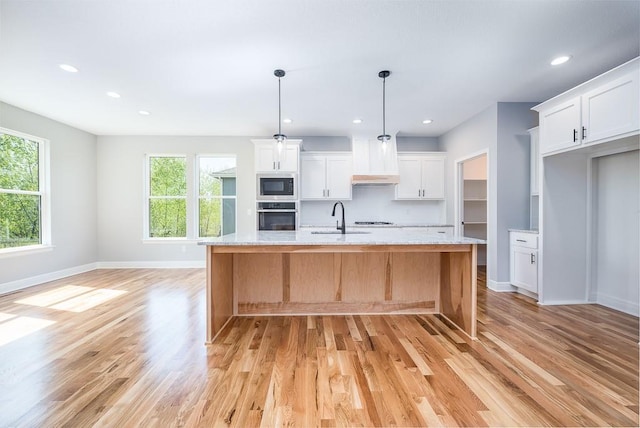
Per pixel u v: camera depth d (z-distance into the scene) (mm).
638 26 2215
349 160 5176
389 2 1959
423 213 5570
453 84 3219
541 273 3254
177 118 4379
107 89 3326
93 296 3586
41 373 1887
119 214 5332
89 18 2102
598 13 2066
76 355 2121
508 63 2770
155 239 5367
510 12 2057
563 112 2955
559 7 2010
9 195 3898
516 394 1661
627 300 3004
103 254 5328
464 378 1818
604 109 2545
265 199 4832
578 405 1568
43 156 4316
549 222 3250
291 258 2961
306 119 4426
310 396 1651
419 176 5250
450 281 2787
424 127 4898
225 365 1985
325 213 5520
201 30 2250
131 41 2389
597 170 3281
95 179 5266
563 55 2633
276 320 2820
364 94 3480
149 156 5461
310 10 2031
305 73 2943
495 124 3785
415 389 1710
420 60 2701
